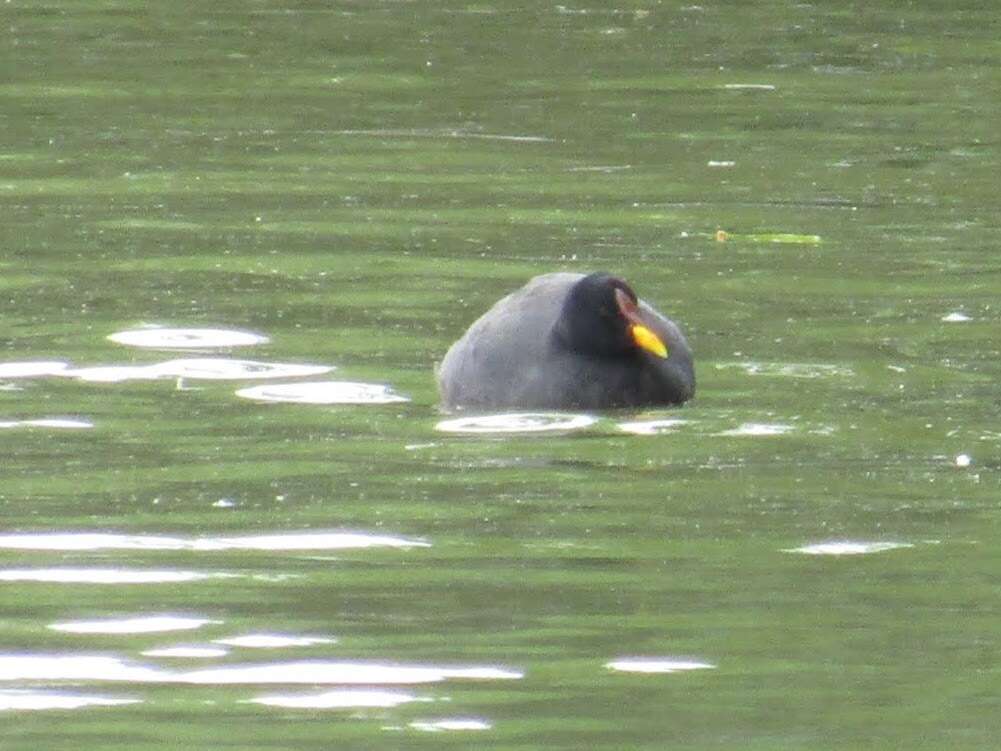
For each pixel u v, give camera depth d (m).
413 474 15.94
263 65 30.72
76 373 18.06
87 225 22.61
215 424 16.94
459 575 14.17
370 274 21.03
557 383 17.39
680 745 11.85
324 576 14.14
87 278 20.75
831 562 14.41
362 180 24.58
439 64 30.91
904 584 14.05
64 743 11.80
